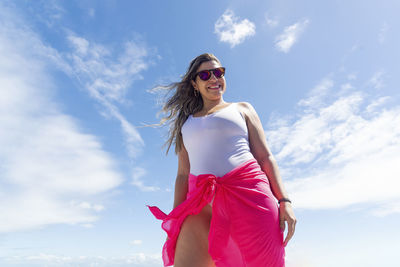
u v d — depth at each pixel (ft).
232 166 6.70
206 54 8.42
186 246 6.44
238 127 7.08
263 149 7.28
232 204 6.24
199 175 6.63
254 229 6.03
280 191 6.72
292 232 6.22
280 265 6.09
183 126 7.83
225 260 6.05
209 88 7.93
